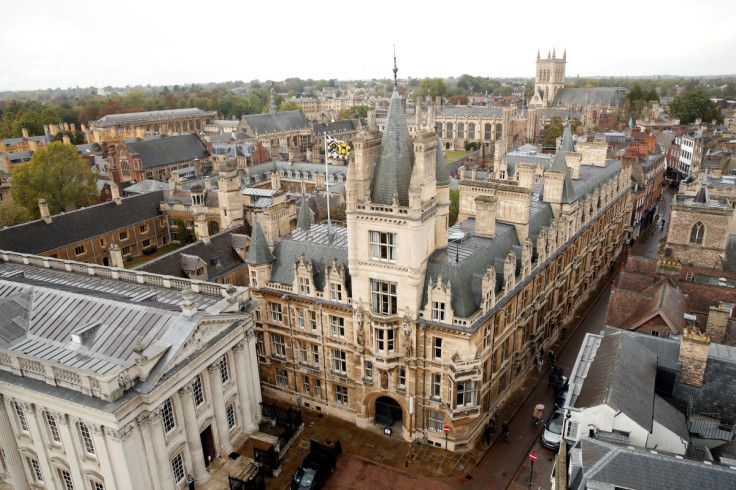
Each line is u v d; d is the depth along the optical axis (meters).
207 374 57.25
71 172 151.50
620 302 65.94
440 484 59.12
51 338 56.34
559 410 67.00
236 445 63.12
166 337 53.03
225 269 87.50
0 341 55.59
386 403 67.88
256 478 57.12
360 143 57.62
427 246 61.09
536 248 77.00
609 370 47.44
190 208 138.00
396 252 58.84
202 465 56.69
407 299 59.88
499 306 62.88
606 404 43.00
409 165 59.28
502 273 67.44
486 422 68.12
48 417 51.59
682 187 115.81
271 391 76.44
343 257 67.50
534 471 60.75
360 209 59.28
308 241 72.50
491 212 71.12
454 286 59.44
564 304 93.00
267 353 74.38
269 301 71.94
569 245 89.00
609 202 112.50
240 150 194.50
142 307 56.91
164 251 141.12
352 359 67.06
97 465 49.66
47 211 117.62
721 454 42.59
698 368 48.03
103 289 65.69
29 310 60.38
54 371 48.41
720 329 58.00
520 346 74.38
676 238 86.25
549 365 83.06
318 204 129.50
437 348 60.84
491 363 65.38
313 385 72.31
